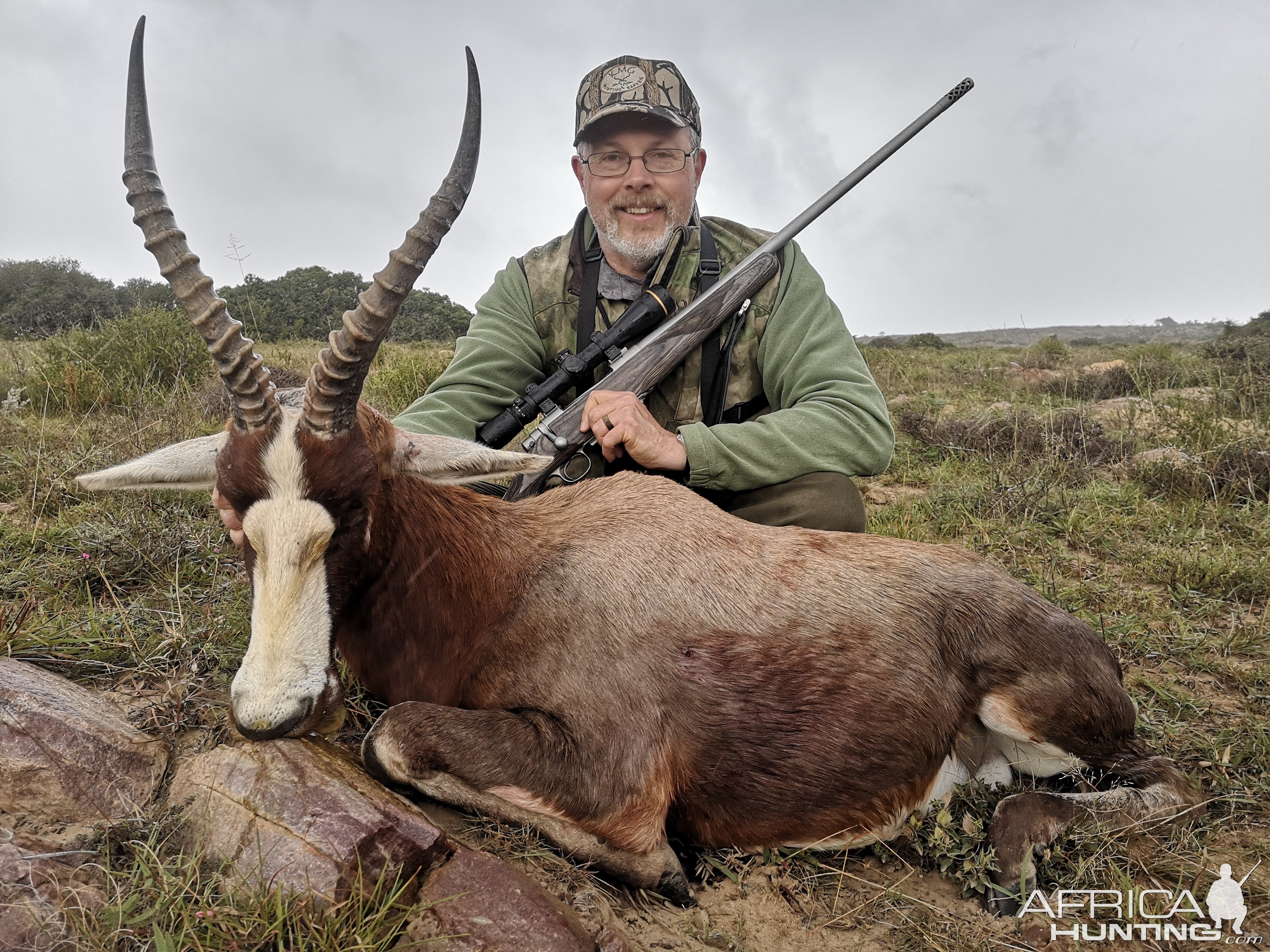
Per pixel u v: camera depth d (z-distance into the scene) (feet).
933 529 19.75
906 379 47.39
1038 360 60.29
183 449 9.14
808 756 9.57
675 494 10.96
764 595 10.04
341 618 8.96
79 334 33.17
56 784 8.11
